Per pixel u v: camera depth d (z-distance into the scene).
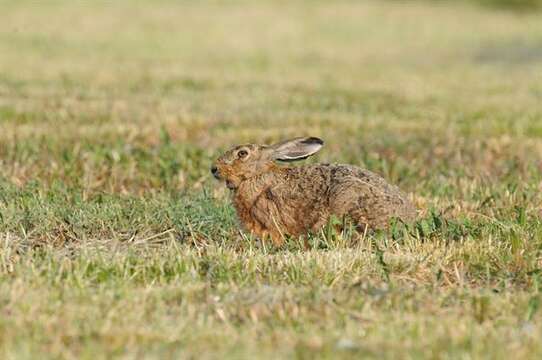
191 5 87.75
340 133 32.28
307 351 12.15
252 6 89.62
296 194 18.42
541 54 64.31
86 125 32.38
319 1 95.81
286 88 45.12
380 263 15.86
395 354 12.09
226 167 18.84
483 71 55.91
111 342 12.42
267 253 17.23
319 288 14.67
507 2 95.19
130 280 15.27
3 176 23.84
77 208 19.72
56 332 12.72
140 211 19.78
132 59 56.28
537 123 34.88
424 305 14.28
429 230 17.95
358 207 17.89
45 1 83.50
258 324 13.35
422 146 30.17
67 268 15.59
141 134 31.11
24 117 33.72
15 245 17.72
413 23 84.12
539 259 16.84
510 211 20.42
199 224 18.91
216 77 48.91
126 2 86.94
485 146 30.53
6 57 54.09
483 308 14.02
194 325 13.18
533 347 12.43
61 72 48.72
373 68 56.47
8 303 13.80
